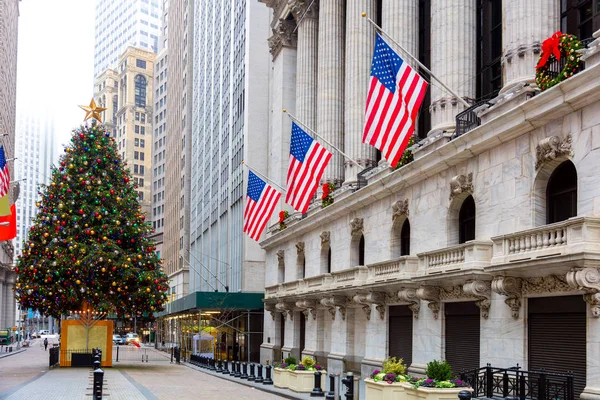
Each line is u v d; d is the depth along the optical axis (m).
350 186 30.94
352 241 30.11
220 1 68.81
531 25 18.50
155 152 134.00
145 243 38.59
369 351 26.91
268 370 26.81
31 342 109.69
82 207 36.31
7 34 95.12
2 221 26.20
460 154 19.88
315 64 41.09
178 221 99.12
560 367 15.40
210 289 68.06
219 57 68.44
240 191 54.16
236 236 55.41
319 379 21.52
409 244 25.20
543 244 15.14
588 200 14.74
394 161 18.89
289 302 38.16
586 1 18.61
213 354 44.62
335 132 35.94
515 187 17.50
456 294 20.02
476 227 19.41
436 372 15.03
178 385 25.42
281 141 45.59
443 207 21.55
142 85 161.50
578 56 15.62
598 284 13.73
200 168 79.62
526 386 16.14
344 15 37.22
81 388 23.02
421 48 28.61
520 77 18.41
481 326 18.45
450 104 22.53
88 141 38.78
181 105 100.56
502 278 16.53
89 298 35.84
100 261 35.12
